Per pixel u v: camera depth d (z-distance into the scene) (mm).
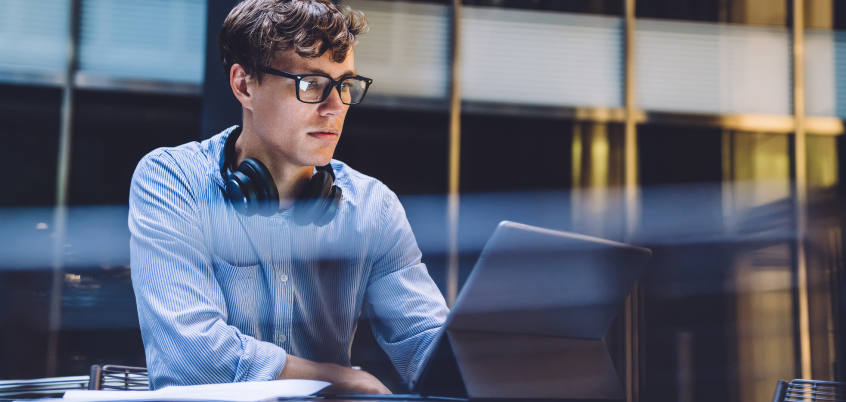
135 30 3607
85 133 3512
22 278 3328
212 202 1126
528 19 3910
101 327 3365
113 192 3508
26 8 3502
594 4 3961
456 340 772
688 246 3865
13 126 3439
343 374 992
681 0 4004
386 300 1242
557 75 3910
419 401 770
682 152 3959
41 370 3273
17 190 3408
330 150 1109
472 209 3781
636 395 3652
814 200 3969
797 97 4012
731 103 3994
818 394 1181
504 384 775
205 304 992
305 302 1193
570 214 3859
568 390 819
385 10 3781
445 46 3832
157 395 738
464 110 3824
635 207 3891
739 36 4023
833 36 4055
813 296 3844
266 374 929
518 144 3855
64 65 3520
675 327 3744
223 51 1172
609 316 877
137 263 1038
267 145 1125
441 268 3727
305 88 1071
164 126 3598
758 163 3990
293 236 1182
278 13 1093
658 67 3975
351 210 1256
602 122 3926
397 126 3768
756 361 3727
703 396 3678
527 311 810
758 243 3906
